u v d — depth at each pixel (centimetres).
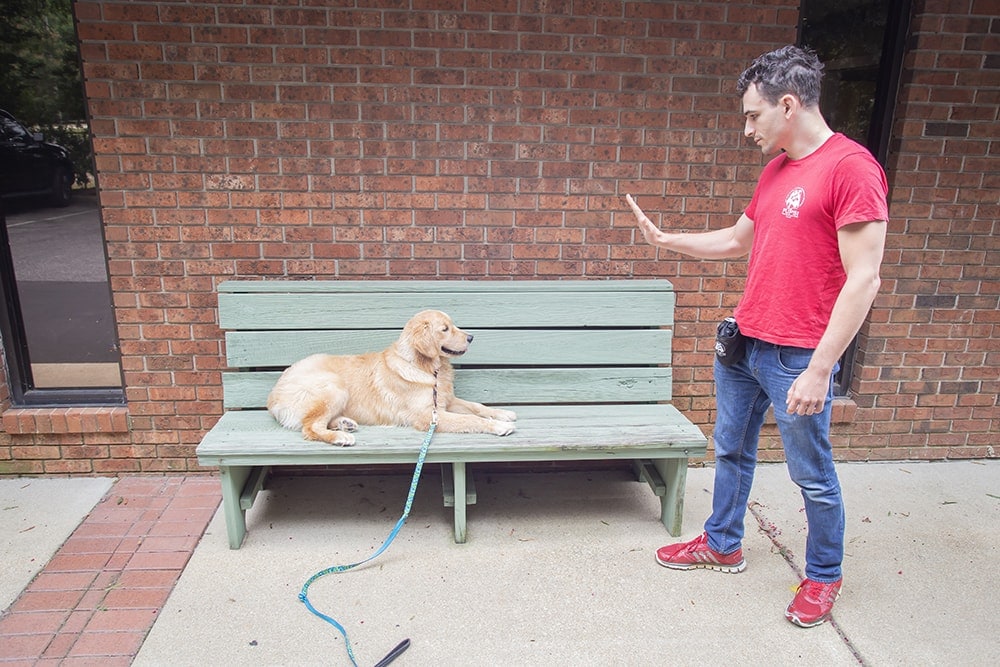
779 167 231
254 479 311
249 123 312
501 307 330
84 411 341
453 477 316
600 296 333
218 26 301
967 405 379
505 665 230
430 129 319
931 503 341
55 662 228
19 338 344
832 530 245
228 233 323
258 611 254
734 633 247
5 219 333
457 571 281
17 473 348
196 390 341
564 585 273
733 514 274
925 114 335
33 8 305
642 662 232
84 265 359
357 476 363
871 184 200
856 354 376
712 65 323
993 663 234
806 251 217
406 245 332
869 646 241
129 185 314
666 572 282
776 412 238
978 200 348
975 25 326
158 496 335
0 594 262
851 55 344
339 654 233
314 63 308
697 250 274
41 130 323
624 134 327
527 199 331
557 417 318
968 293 361
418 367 301
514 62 315
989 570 287
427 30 308
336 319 324
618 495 347
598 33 315
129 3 295
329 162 319
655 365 347
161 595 262
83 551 289
